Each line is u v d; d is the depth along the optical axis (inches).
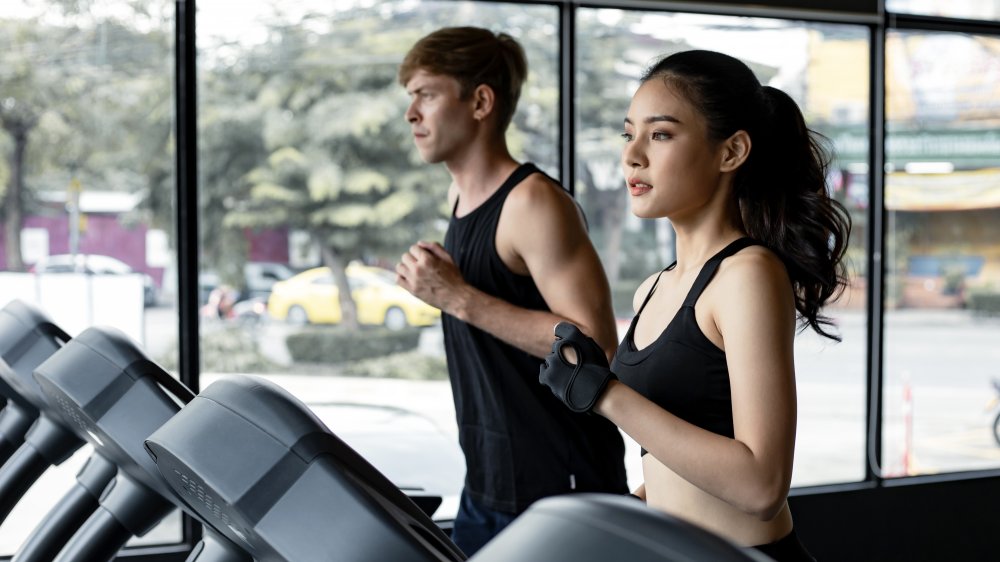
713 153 62.8
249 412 30.7
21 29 159.6
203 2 165.9
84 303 163.5
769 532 60.7
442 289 90.1
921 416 206.4
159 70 164.6
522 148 180.5
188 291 167.0
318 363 175.0
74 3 161.5
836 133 198.7
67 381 47.7
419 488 65.8
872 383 203.2
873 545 201.0
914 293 205.8
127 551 160.4
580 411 58.0
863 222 201.8
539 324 89.4
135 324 165.5
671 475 63.3
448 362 98.0
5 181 160.1
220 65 167.3
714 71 62.9
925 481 205.8
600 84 183.8
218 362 169.8
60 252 162.6
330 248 175.0
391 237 177.8
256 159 170.4
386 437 177.5
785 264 64.9
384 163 176.7
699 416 60.6
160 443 31.4
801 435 200.2
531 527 18.3
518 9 179.3
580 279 91.8
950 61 205.0
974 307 209.3
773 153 64.3
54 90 161.3
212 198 168.6
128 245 164.7
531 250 92.0
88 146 162.9
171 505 50.8
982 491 208.8
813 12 193.3
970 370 209.3
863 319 202.7
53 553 56.9
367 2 174.1
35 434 67.1
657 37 186.4
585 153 184.1
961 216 208.1
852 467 203.0
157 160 165.2
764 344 56.6
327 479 28.7
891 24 199.8
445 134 95.3
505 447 92.9
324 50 172.6
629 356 65.6
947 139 206.1
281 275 172.7
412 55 96.0
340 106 174.1
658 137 63.0
